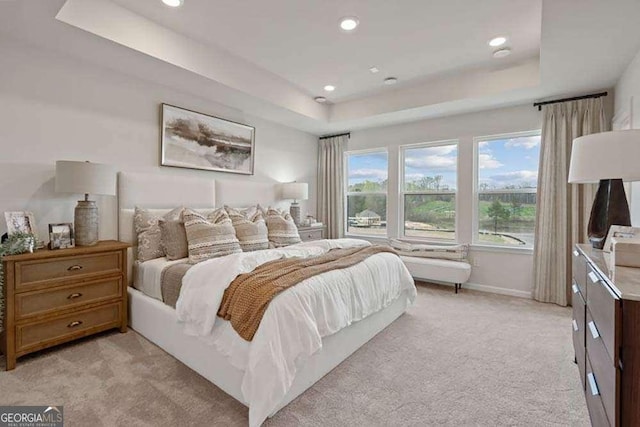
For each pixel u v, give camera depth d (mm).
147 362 2256
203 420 1682
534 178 4016
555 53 2627
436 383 2062
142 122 3246
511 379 2109
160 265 2615
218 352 1930
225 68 3287
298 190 4590
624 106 2959
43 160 2625
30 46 2533
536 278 3822
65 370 2143
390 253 3215
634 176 1666
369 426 1663
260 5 2443
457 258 4293
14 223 2381
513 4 2396
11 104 2465
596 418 1391
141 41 2623
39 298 2268
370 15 2557
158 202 3277
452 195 4617
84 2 2309
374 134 5180
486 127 4219
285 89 4047
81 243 2561
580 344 1907
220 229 2918
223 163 4020
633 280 1184
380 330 2869
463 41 2955
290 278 2000
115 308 2697
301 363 1812
